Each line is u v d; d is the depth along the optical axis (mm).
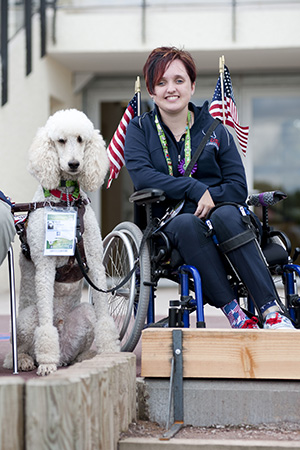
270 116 9719
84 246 3105
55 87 9312
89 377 1911
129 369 2531
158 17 8609
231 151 3373
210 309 6305
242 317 2896
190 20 8570
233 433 2527
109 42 8680
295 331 2605
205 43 8539
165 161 3344
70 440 1756
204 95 9766
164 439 2348
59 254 2990
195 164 3314
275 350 2602
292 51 8625
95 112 9969
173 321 2877
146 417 2678
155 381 2676
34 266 3223
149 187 3219
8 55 8195
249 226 2873
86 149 3172
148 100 9812
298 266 3039
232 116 3883
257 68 9508
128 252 3303
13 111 8281
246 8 8484
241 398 2633
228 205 2988
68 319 3221
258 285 2818
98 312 3148
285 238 3225
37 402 1743
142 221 3492
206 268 2920
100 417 2064
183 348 2645
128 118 3830
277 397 2617
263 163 9703
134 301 3477
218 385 2646
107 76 9938
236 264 2863
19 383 1761
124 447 2314
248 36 8484
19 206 3082
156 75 3340
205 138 3346
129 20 8656
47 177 3049
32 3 8625
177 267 3057
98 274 3143
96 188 3219
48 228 3010
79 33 8742
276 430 2570
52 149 3072
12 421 1746
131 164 3336
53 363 2963
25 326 3125
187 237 2930
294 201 9648
